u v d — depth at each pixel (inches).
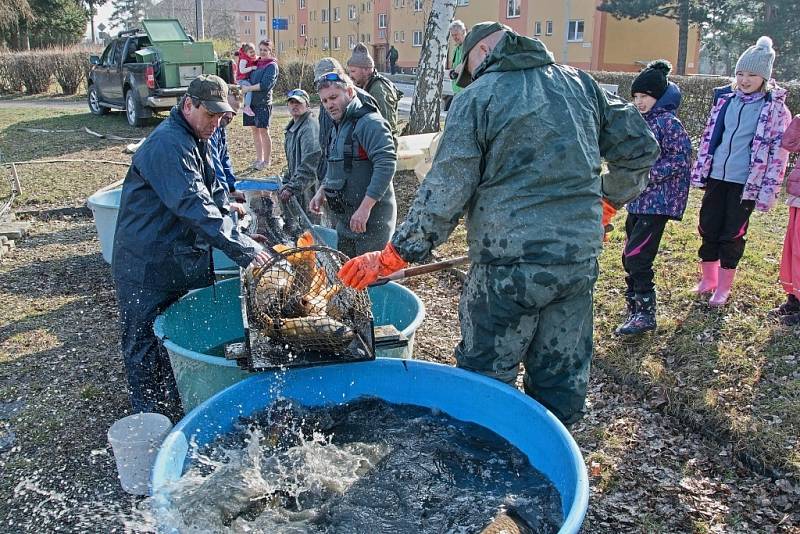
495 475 111.0
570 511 88.5
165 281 145.8
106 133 564.1
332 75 176.6
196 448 114.4
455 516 102.2
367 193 176.4
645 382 161.5
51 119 651.5
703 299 195.8
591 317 120.3
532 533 97.5
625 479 132.6
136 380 152.3
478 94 108.0
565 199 108.4
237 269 199.5
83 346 191.9
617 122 118.0
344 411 129.8
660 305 195.6
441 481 110.3
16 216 328.8
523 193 107.6
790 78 1203.2
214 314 165.8
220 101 137.2
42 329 203.8
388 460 115.6
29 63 940.0
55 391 167.6
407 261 113.2
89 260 268.5
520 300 109.9
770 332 175.2
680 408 150.9
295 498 106.3
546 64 111.0
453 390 125.4
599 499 127.6
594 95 115.7
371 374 132.6
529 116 106.0
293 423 124.8
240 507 102.3
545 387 120.6
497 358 117.2
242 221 197.5
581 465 97.8
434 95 398.0
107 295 230.8
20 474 136.2
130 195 142.1
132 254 143.6
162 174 134.6
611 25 1325.0
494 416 120.4
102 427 152.1
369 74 236.7
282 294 134.1
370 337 130.0
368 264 115.7
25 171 418.3
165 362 152.0
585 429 149.2
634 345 178.1
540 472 111.0
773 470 130.5
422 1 1599.4
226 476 107.7
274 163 430.3
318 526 100.6
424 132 402.0
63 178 400.5
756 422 141.6
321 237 191.9
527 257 107.9
